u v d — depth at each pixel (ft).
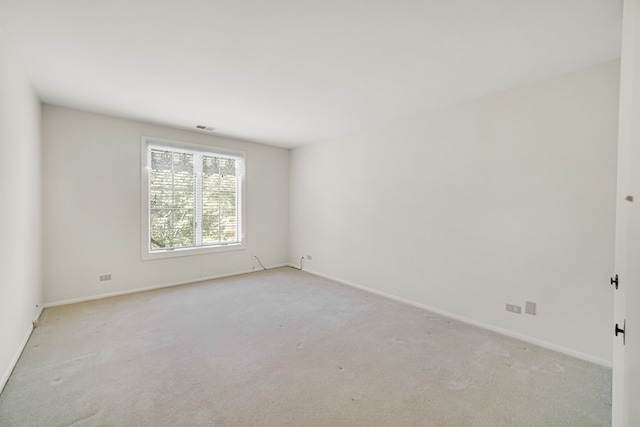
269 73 7.86
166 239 13.53
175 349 7.63
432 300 10.60
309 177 16.47
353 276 13.80
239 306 10.93
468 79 8.09
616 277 4.00
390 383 6.26
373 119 11.79
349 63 7.29
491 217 9.02
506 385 6.23
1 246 6.02
